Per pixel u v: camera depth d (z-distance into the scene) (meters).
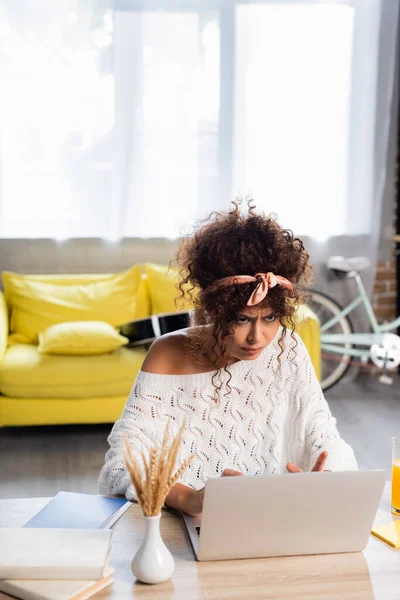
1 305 4.16
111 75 4.61
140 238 4.82
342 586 1.27
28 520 1.49
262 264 1.47
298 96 4.86
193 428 1.67
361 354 4.84
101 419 3.87
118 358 3.91
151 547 1.26
